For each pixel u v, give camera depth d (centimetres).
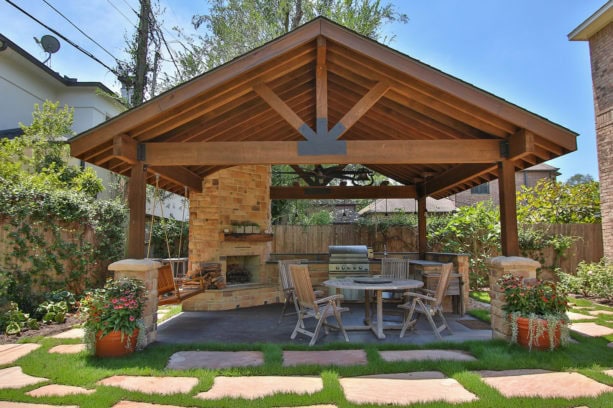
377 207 1412
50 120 972
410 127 595
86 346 409
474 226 913
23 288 597
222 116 534
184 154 470
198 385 324
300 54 466
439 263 695
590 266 805
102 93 1215
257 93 476
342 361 388
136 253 459
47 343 456
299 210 1472
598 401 288
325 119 468
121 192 1211
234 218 770
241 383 333
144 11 1059
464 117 485
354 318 636
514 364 369
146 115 434
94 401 292
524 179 1914
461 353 416
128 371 358
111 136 434
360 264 788
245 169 797
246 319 630
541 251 912
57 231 658
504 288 444
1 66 1055
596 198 1063
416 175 850
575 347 422
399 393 309
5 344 457
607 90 884
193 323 598
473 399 295
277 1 1118
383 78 475
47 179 766
